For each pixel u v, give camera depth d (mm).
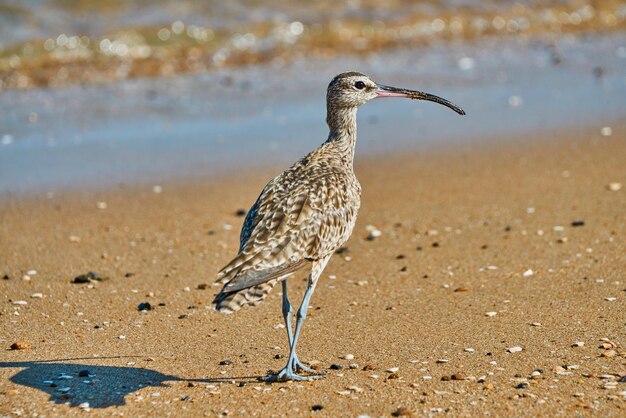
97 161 19172
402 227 15453
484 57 28203
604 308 11758
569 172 17891
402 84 25078
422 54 28312
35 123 21578
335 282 13289
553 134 20516
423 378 9906
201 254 14594
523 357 10367
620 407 9070
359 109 23422
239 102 23578
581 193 16625
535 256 13828
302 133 21047
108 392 9734
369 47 28766
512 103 23297
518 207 16094
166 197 17234
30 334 11453
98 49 26844
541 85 25016
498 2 33469
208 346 11094
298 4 31422
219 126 21641
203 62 26719
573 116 21891
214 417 9172
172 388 9844
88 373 10195
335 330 11516
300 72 26188
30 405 9406
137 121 22000
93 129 21344
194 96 23984
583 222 15086
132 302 12625
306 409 9281
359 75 11992
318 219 10078
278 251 9672
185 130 21375
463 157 19219
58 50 26422
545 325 11305
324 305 12422
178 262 14227
